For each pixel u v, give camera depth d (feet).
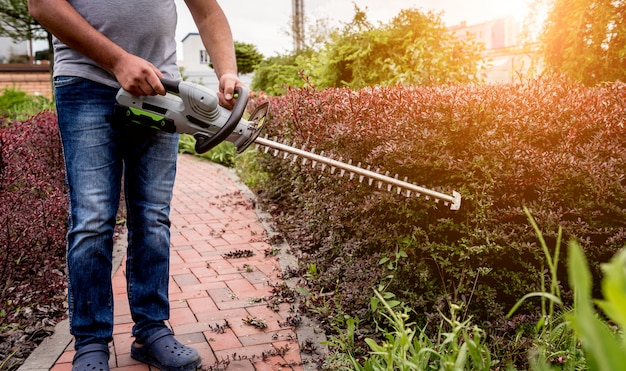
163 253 7.29
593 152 8.04
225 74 7.04
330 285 10.00
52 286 9.97
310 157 7.16
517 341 7.16
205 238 14.10
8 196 9.82
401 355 5.62
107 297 6.88
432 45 23.85
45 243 10.91
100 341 6.84
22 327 8.63
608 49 15.84
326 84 28.68
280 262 11.93
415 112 8.42
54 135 14.47
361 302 8.55
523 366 6.94
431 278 8.77
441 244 8.23
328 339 8.19
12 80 57.52
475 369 6.17
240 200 18.70
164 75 7.00
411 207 8.41
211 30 7.35
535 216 7.88
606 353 1.77
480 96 8.43
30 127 13.71
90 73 6.44
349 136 9.30
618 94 8.67
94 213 6.53
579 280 1.85
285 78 39.81
